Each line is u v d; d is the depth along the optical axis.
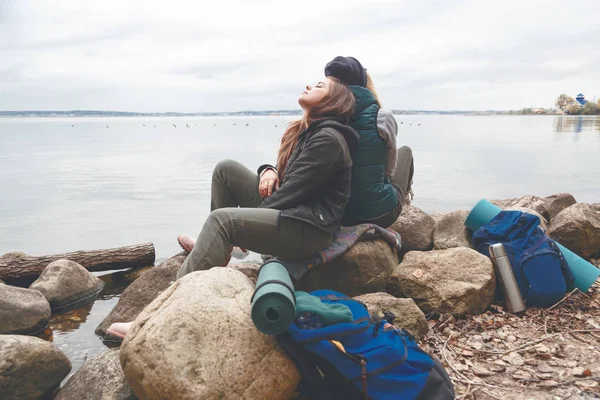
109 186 17.20
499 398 3.01
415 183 16.86
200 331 2.70
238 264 4.71
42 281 5.38
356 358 2.71
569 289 4.43
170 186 17.16
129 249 6.56
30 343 3.27
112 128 132.88
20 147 44.78
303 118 3.90
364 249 4.14
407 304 3.82
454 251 4.39
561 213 5.78
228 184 4.14
